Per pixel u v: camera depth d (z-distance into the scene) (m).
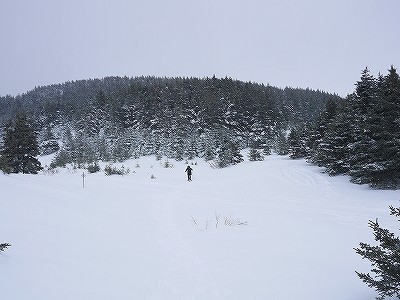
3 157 18.48
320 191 18.48
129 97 85.44
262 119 71.50
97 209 11.64
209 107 68.94
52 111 110.62
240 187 21.80
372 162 18.42
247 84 94.38
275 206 13.89
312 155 30.80
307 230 9.07
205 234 8.73
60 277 5.05
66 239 7.21
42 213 9.14
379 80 23.33
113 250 6.87
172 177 32.16
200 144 55.62
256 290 4.89
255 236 8.43
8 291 4.28
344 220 10.57
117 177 30.00
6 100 176.00
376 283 4.06
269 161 37.09
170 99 79.38
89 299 4.38
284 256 6.60
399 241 4.07
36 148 30.00
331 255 6.63
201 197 17.06
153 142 60.91
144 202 14.78
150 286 5.05
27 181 15.42
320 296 4.61
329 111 33.03
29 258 5.66
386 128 18.03
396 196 15.63
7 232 6.87
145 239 8.10
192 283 5.20
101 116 84.06
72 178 26.72
